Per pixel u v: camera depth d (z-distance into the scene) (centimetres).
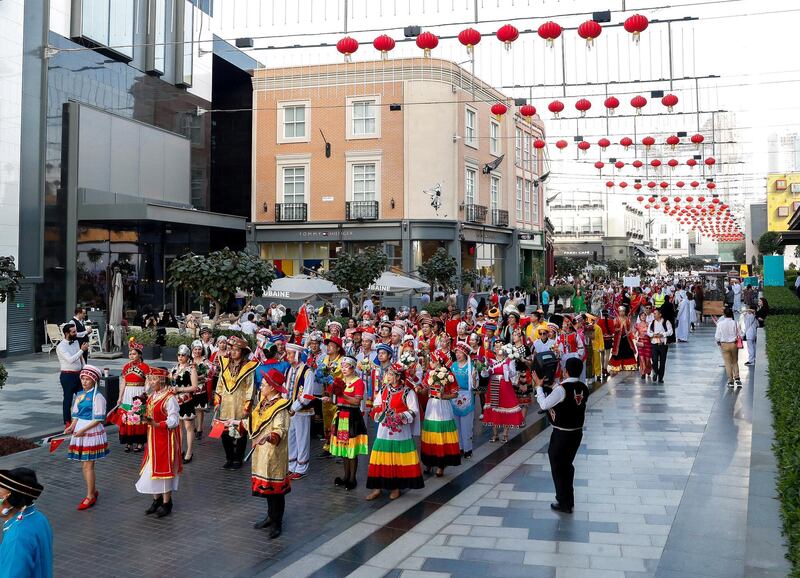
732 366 1504
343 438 859
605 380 1681
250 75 3703
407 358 820
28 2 2253
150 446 763
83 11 2447
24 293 2244
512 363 1102
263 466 701
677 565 577
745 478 825
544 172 5166
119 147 2655
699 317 3388
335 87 3506
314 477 931
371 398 1112
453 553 632
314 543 685
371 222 3428
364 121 3475
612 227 8594
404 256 3378
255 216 3625
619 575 569
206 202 3250
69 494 852
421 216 3394
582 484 834
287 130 3606
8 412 1343
